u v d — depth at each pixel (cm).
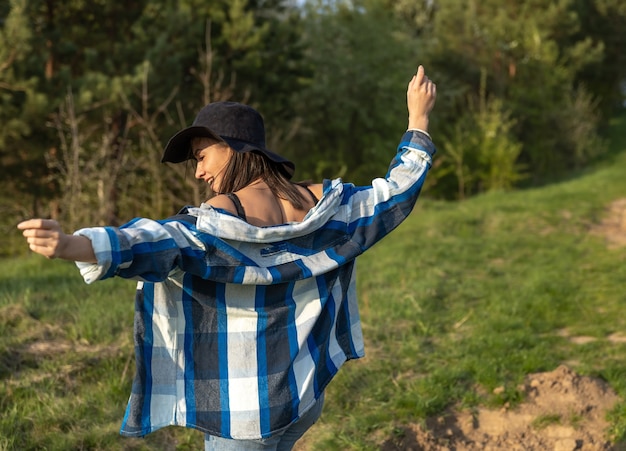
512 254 912
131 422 188
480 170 1838
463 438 388
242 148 198
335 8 1988
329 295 202
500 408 415
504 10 2528
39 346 445
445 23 2425
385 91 1919
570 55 2680
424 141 219
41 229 151
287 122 1485
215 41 1267
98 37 1231
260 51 1342
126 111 1140
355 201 208
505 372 461
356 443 366
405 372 463
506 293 685
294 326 195
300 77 1489
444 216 1163
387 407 408
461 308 629
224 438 196
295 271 190
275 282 188
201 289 187
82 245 158
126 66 1158
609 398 429
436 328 555
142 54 1183
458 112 2241
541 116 2223
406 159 218
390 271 757
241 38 1276
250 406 189
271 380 191
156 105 1141
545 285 716
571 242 991
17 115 999
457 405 418
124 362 434
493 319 585
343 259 198
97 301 556
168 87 1148
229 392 190
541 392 429
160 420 190
